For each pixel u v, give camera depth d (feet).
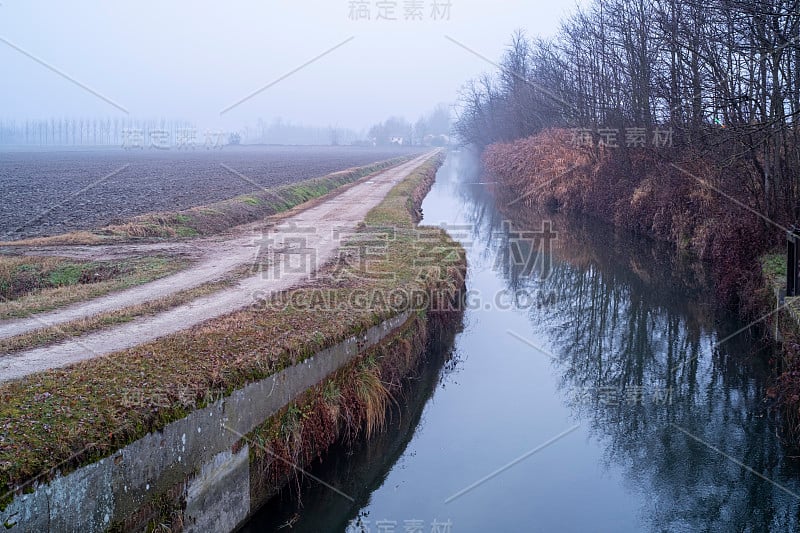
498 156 167.94
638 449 31.71
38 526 16.17
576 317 53.31
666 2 83.51
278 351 26.27
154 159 234.58
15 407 20.13
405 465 30.55
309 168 181.06
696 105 59.41
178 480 20.49
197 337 28.30
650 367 42.45
